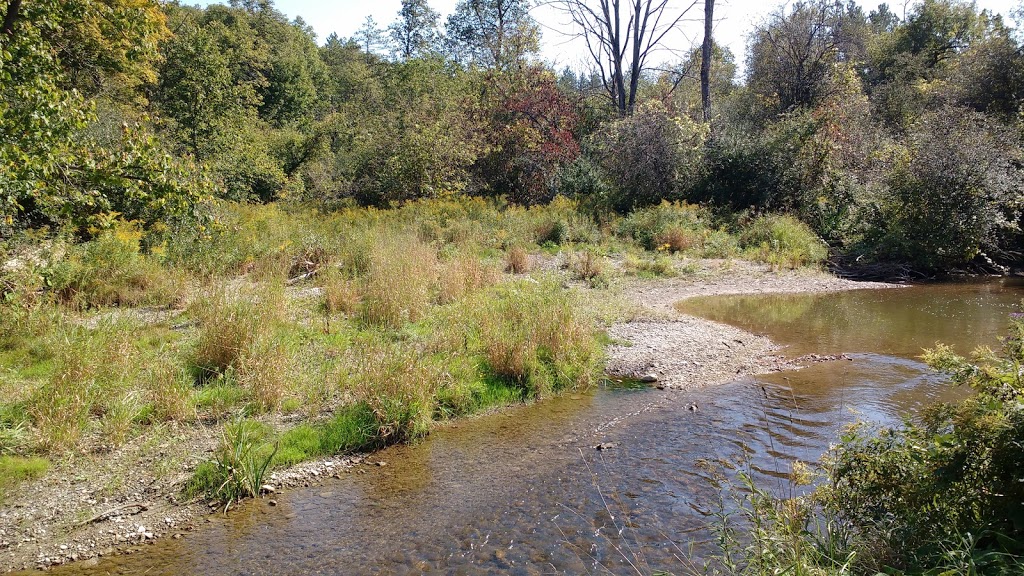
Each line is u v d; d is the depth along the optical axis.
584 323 8.79
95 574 3.97
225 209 14.77
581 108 27.83
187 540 4.37
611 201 21.95
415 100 26.75
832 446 4.25
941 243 16.28
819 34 27.45
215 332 7.05
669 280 14.67
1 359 6.77
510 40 27.33
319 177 26.94
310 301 9.99
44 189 8.35
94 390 5.96
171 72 24.31
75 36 16.08
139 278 10.09
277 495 5.03
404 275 10.22
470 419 6.64
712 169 21.69
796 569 2.89
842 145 20.69
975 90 23.30
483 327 8.34
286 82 41.75
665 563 3.98
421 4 41.75
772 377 7.92
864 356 8.82
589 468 5.42
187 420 5.98
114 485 4.94
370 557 4.14
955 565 2.81
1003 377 3.34
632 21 27.84
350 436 5.89
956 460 3.24
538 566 4.00
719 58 36.12
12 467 4.97
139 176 9.00
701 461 5.37
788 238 17.84
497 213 19.75
